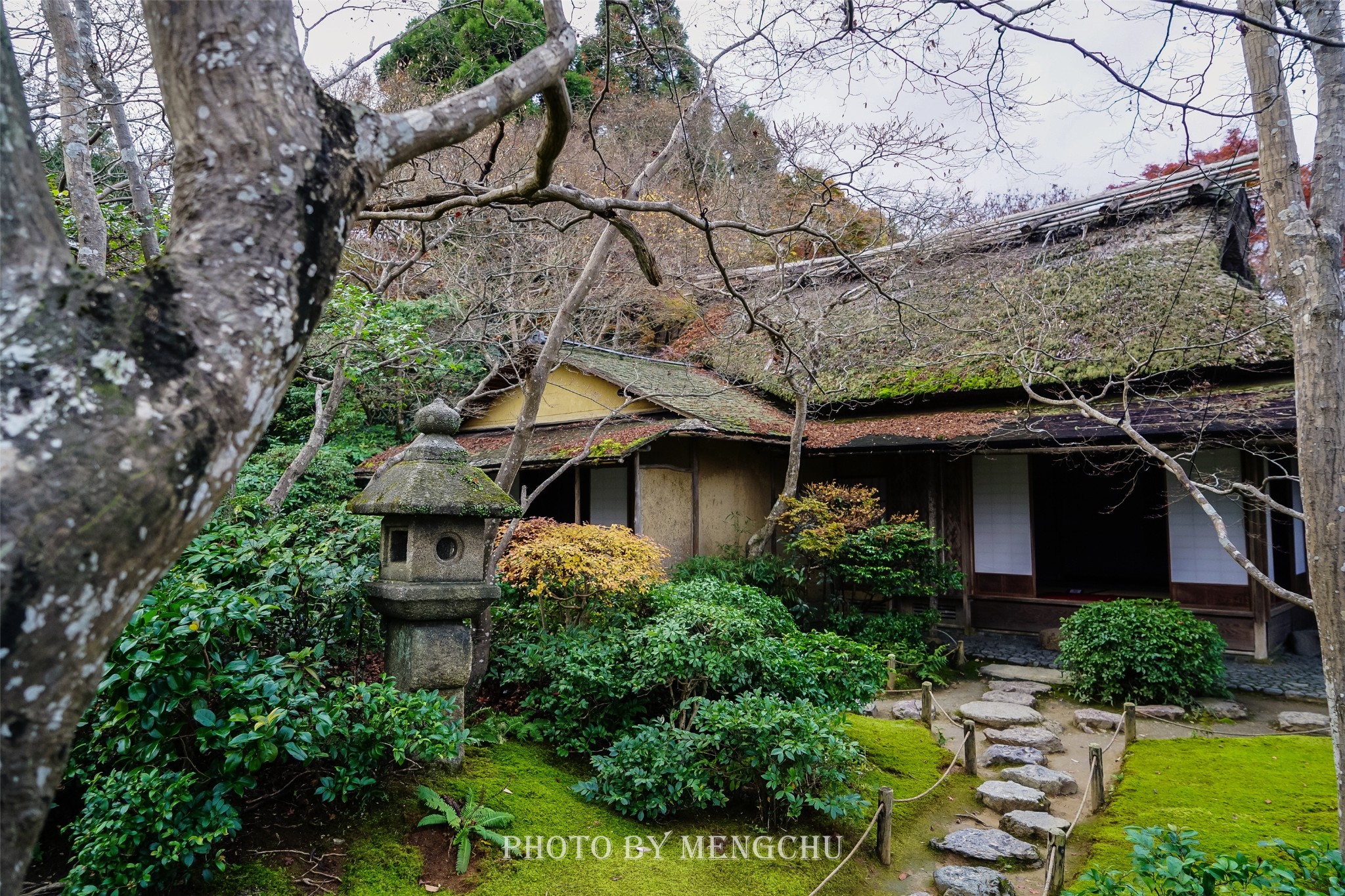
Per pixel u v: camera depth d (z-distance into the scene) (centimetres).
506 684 543
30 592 101
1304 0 353
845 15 412
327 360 716
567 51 224
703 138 1015
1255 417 704
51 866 325
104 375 113
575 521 1016
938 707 688
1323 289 344
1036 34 295
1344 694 336
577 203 319
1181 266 942
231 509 540
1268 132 361
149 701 299
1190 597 864
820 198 605
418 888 327
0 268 116
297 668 364
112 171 649
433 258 914
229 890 303
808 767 402
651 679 477
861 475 1086
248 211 134
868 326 1094
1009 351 906
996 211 1373
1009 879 388
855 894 369
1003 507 982
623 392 947
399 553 442
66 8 376
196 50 140
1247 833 421
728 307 1272
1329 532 341
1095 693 726
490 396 1200
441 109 178
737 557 977
